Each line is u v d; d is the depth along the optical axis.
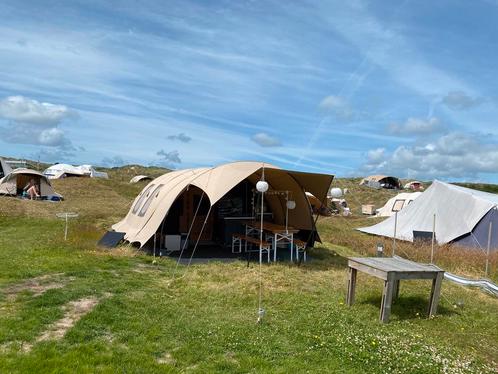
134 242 13.62
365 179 63.97
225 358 5.64
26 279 8.95
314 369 5.40
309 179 13.26
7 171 35.69
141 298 8.04
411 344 6.39
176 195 13.07
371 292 9.16
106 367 5.18
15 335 5.93
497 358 6.21
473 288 10.63
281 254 13.88
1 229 16.72
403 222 19.80
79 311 7.15
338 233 20.84
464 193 18.03
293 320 7.23
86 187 35.94
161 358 5.64
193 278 9.97
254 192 15.28
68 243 13.33
